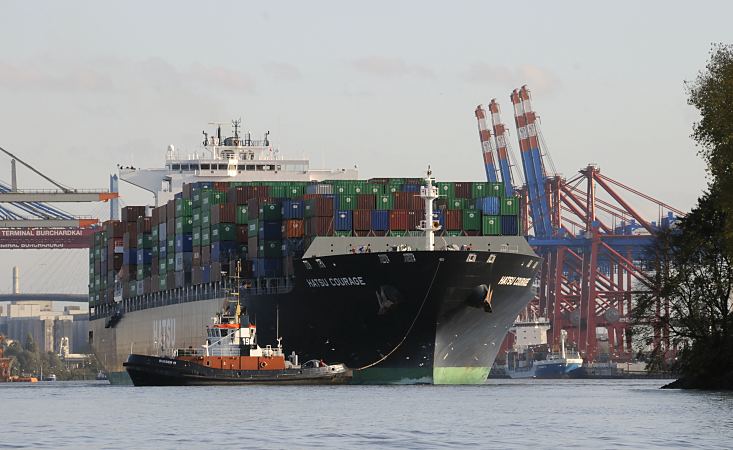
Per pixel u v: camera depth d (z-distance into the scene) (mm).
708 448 165500
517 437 181875
